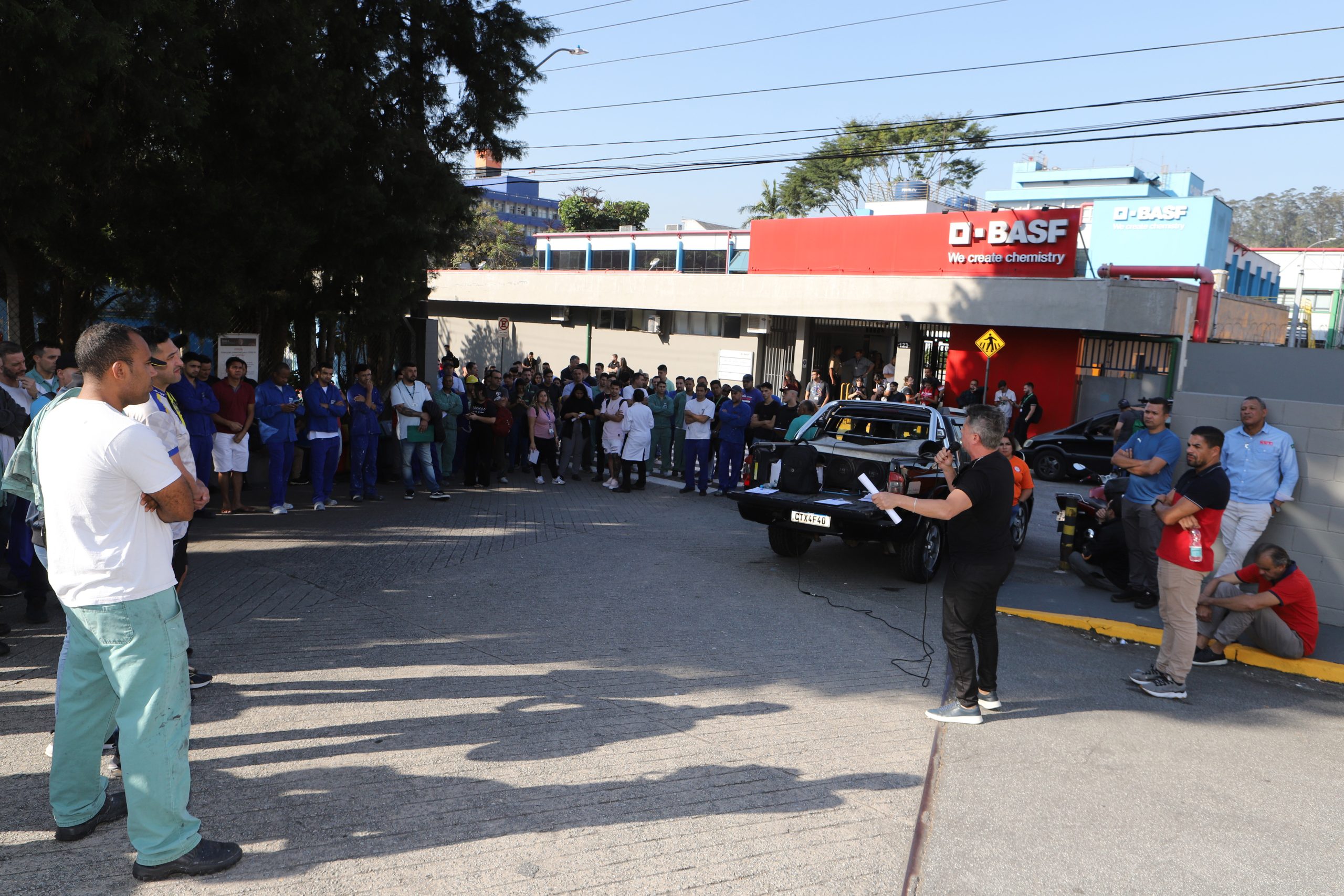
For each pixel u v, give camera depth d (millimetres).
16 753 4145
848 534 8734
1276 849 4055
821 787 4363
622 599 7730
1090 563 8945
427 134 12391
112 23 7012
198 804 3766
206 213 9602
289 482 13156
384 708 4969
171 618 3268
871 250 26250
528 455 16094
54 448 3154
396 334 16328
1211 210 29562
